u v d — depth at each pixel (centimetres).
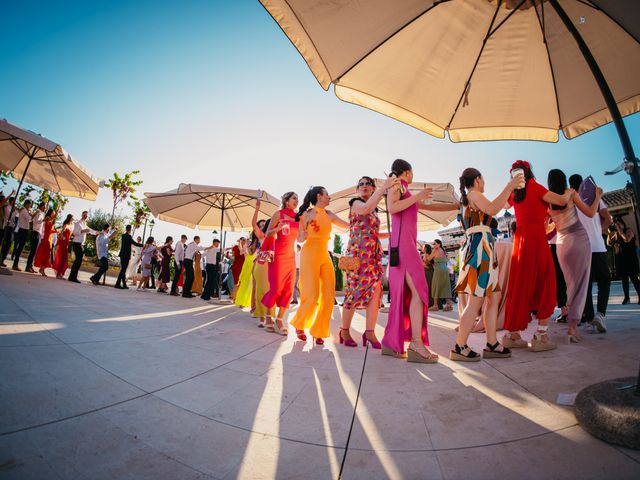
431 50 308
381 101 334
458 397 220
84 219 895
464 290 304
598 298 377
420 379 256
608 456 150
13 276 690
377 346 367
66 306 441
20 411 171
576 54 308
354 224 386
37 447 147
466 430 178
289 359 311
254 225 554
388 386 242
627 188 221
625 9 245
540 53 313
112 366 246
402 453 159
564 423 180
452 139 367
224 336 388
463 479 140
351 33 279
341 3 259
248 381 248
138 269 1280
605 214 411
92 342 291
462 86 335
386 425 186
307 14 262
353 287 376
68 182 891
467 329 300
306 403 214
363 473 145
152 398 206
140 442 161
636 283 631
